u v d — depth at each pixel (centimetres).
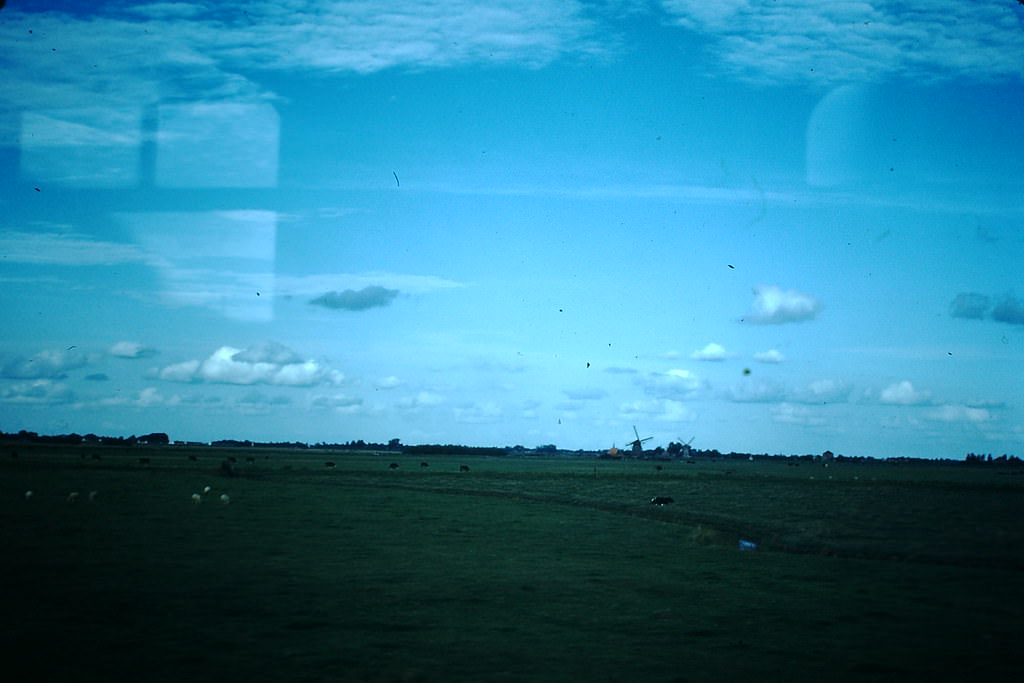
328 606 3459
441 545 5438
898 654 2861
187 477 12650
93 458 18675
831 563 4950
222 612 3294
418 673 2536
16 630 2923
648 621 3341
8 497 8100
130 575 3984
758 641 3033
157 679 2400
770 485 13312
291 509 7775
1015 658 2812
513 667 2645
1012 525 7225
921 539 6150
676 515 8231
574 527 6906
